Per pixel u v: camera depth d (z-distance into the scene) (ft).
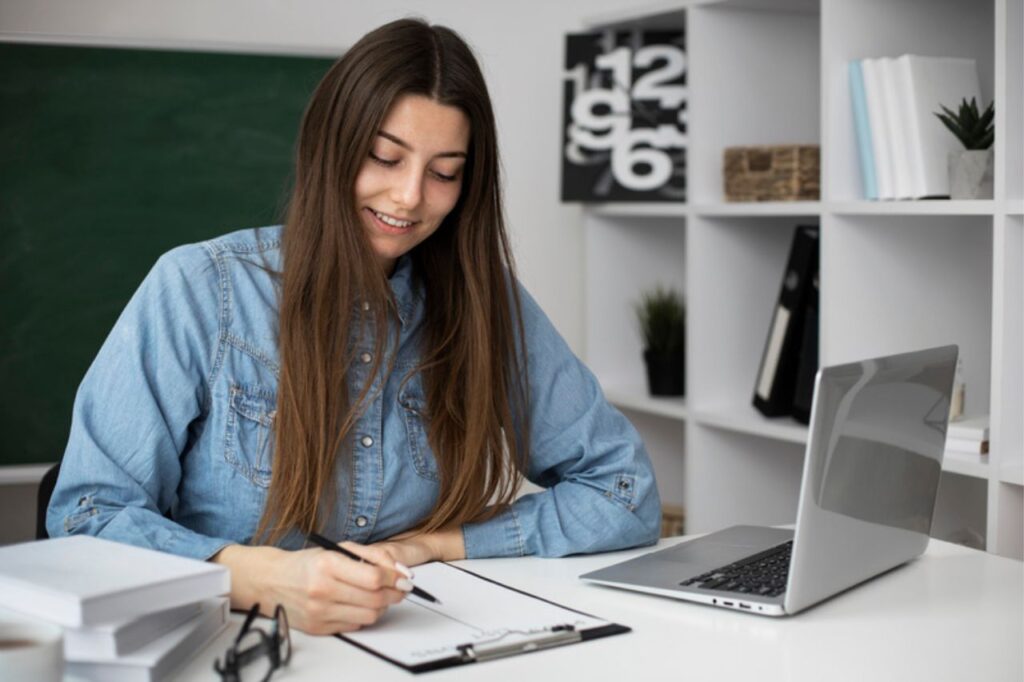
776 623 4.25
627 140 9.77
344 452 4.91
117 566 3.70
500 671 3.73
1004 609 4.46
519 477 5.39
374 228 4.83
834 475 4.28
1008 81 6.79
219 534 4.91
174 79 8.88
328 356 4.80
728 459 9.46
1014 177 6.85
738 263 9.41
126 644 3.50
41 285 8.63
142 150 8.83
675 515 10.09
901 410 4.67
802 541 4.18
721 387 9.41
